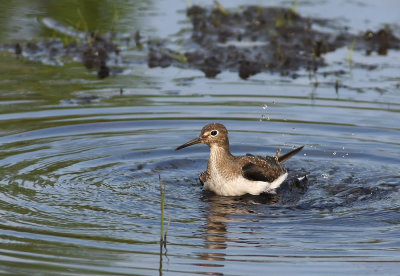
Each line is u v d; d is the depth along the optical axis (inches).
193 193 530.6
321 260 401.7
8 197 491.5
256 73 782.5
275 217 475.8
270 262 398.9
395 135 633.6
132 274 380.2
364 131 642.2
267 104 693.9
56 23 908.0
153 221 461.4
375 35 876.6
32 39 856.9
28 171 546.0
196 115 674.8
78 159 581.0
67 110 673.6
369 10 994.7
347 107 686.5
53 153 587.8
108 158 589.0
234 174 530.6
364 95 713.0
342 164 587.2
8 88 717.3
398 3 1026.1
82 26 898.1
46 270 380.2
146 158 597.6
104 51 825.5
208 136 534.6
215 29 906.7
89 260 395.5
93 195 506.3
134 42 863.1
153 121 661.9
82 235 431.8
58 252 404.5
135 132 642.8
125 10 968.3
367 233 443.8
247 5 1005.2
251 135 641.0
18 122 643.5
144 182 544.4
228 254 409.7
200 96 713.6
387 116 666.8
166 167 583.2
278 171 550.9
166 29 903.7
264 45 860.6
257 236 438.6
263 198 524.4
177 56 825.5
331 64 808.3
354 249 418.0
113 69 786.8
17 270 378.6
